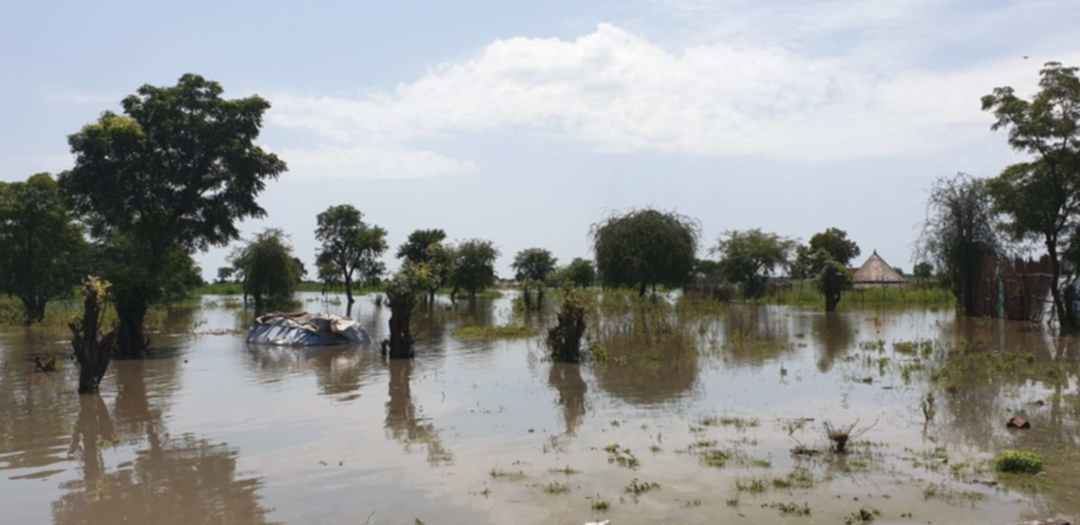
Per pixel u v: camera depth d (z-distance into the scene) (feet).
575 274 189.78
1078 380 49.57
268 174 99.96
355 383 52.42
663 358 63.00
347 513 25.93
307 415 41.73
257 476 30.27
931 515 24.84
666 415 40.14
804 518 24.70
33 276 127.75
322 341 79.92
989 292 108.27
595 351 61.98
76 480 30.25
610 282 119.65
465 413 41.42
